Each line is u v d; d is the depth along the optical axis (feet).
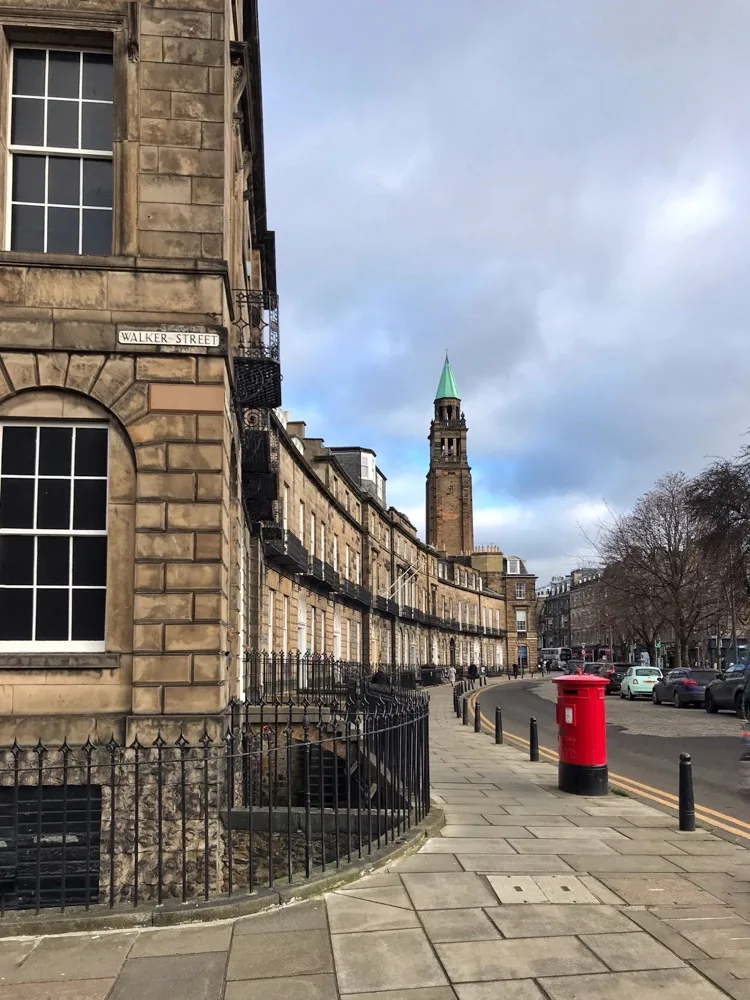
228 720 26.50
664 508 143.13
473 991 13.89
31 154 27.48
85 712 24.95
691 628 144.46
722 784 37.58
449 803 30.83
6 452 26.35
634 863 21.89
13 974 14.85
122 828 24.25
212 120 27.81
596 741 33.12
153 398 26.37
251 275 57.16
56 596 26.03
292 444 81.41
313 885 19.02
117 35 27.61
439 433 309.42
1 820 24.35
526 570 327.88
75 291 26.50
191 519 25.99
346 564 125.80
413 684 85.35
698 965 14.89
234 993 13.92
